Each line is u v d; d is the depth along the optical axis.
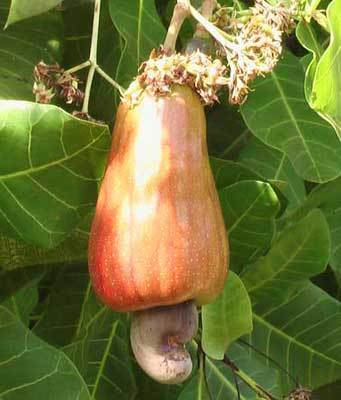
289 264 0.37
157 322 0.27
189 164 0.27
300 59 0.36
